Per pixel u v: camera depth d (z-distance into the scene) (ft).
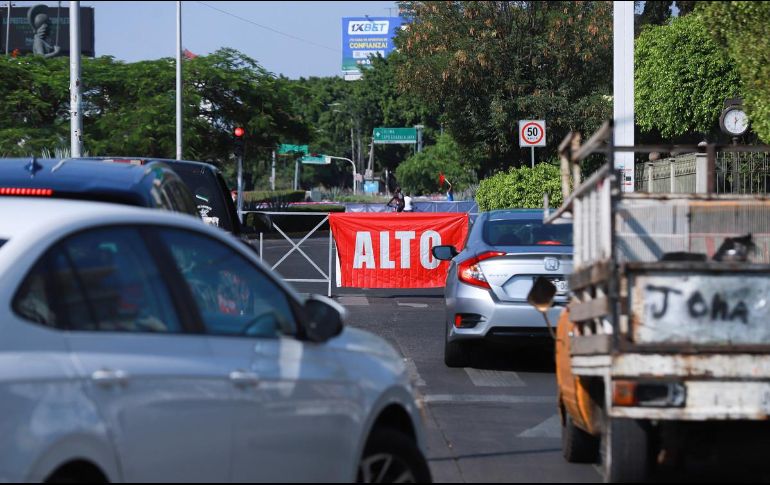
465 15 251.19
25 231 29.71
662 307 39.65
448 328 79.92
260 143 306.14
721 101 200.64
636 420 41.22
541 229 81.87
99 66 283.59
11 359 26.40
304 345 35.14
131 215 32.17
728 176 132.46
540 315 75.51
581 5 248.93
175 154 273.33
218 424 30.37
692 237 47.01
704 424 41.96
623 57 108.58
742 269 39.75
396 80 264.11
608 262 39.70
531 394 71.41
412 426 40.27
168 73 279.90
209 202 90.33
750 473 46.11
